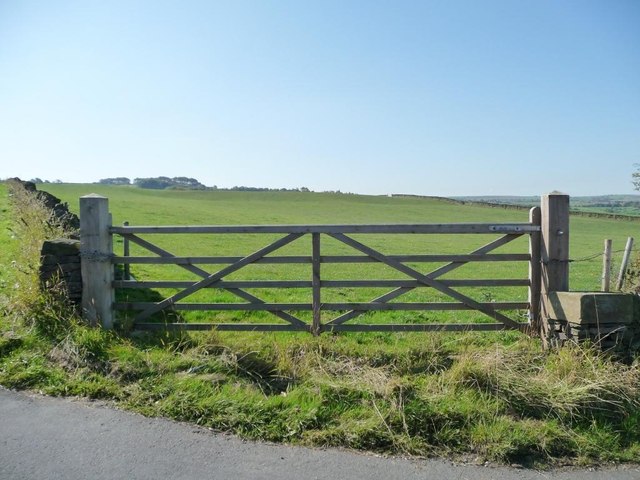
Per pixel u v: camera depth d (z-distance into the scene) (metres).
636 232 50.19
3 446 4.46
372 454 4.62
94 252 7.11
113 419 5.02
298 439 4.80
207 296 10.79
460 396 5.37
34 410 5.14
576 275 20.42
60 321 6.73
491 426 4.96
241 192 97.75
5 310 7.06
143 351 6.32
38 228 10.98
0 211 21.64
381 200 89.81
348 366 6.04
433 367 6.17
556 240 6.87
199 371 5.88
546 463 4.62
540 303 7.06
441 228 7.08
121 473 4.12
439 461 4.55
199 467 4.27
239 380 5.78
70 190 70.38
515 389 5.45
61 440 4.59
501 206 81.75
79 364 5.97
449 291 7.20
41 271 7.08
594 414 5.24
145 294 9.80
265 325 7.21
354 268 18.89
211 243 23.89
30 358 6.02
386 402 5.25
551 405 5.29
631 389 5.53
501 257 7.20
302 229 7.13
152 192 88.50
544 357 6.32
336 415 5.11
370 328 7.13
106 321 7.18
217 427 4.94
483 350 6.36
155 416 5.09
